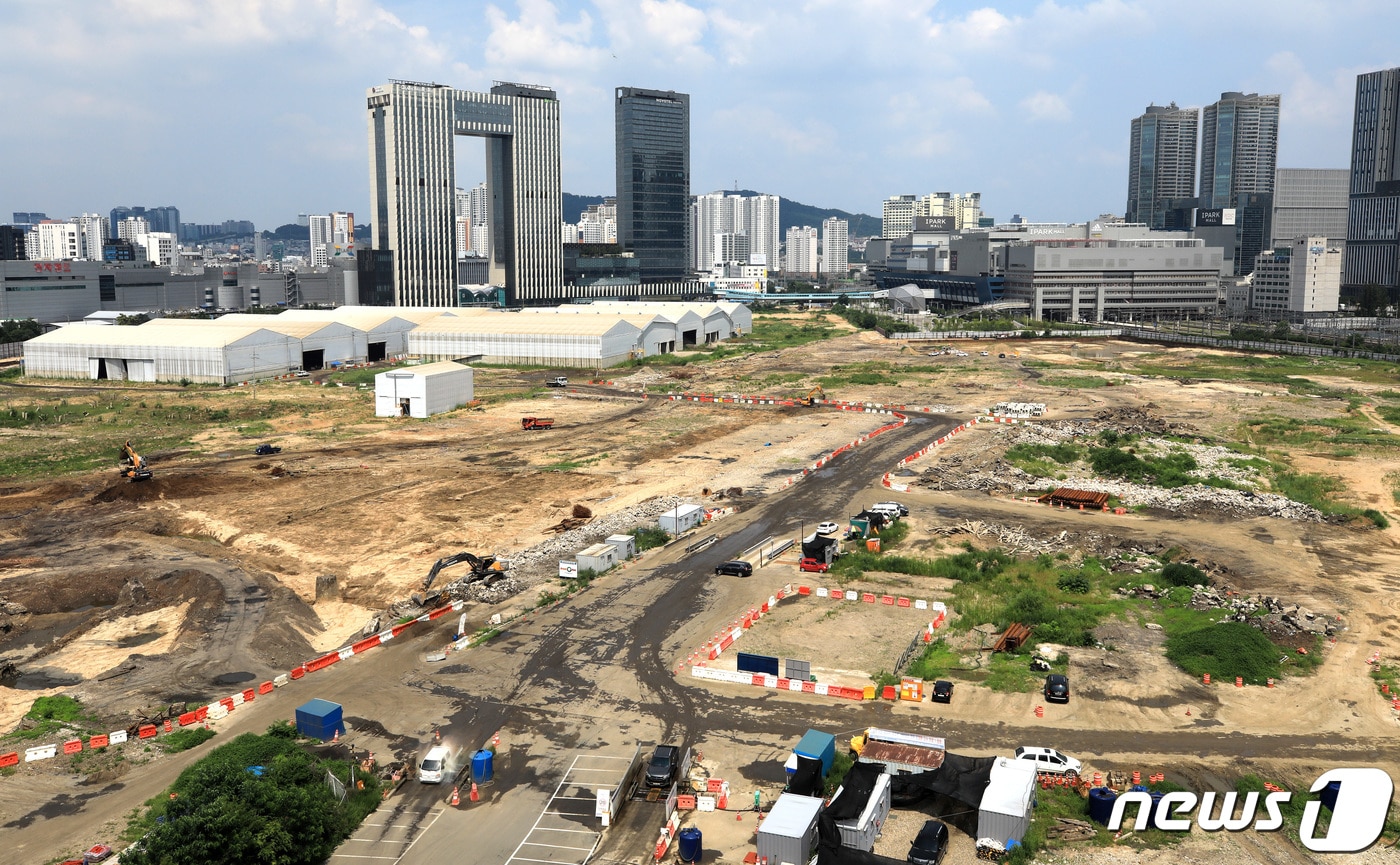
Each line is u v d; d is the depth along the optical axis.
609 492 126.12
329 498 123.81
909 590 89.44
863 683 69.69
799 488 126.62
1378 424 171.88
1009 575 92.75
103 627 86.31
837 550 98.81
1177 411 184.88
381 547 105.25
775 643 77.44
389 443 157.25
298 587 94.38
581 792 57.12
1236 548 101.69
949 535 105.38
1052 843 50.94
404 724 65.38
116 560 101.25
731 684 70.62
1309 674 71.00
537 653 76.38
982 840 50.28
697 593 88.88
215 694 70.56
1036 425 165.62
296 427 171.12
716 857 50.59
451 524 112.75
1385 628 79.56
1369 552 100.81
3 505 121.81
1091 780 56.28
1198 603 84.31
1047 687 66.94
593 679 71.69
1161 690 68.38
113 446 155.00
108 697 70.25
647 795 56.53
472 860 50.78
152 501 123.62
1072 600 86.25
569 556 99.38
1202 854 50.06
